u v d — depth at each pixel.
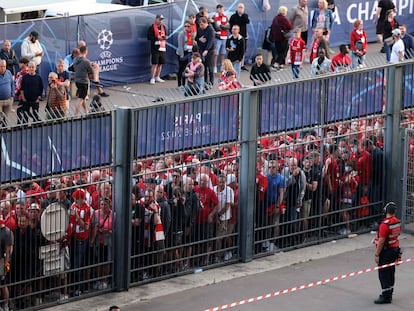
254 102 37.59
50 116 34.12
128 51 57.69
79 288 35.03
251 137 37.69
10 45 52.97
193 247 37.25
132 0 66.19
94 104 36.59
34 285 33.97
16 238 33.28
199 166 36.78
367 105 40.81
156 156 35.78
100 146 34.66
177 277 36.91
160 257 36.44
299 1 62.53
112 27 56.78
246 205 37.97
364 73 40.44
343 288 35.91
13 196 33.00
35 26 53.94
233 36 58.28
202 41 57.34
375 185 41.62
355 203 41.12
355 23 59.66
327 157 39.91
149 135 35.47
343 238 40.94
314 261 38.56
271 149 38.34
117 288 35.66
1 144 32.50
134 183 35.53
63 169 33.94
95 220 34.91
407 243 40.34
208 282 36.47
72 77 53.75
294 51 58.47
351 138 40.53
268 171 38.44
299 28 60.72
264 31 61.97
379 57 62.91
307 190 39.53
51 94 48.59
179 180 36.38
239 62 58.47
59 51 54.94
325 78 39.38
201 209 37.09
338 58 51.69
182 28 59.12
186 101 36.09
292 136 38.84
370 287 36.00
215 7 60.19
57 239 34.16
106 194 35.06
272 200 38.66
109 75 57.19
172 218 36.44
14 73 52.94
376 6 67.06
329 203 40.34
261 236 38.72
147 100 54.25
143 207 35.81
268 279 36.78
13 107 53.06
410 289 35.75
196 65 53.00
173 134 36.03
